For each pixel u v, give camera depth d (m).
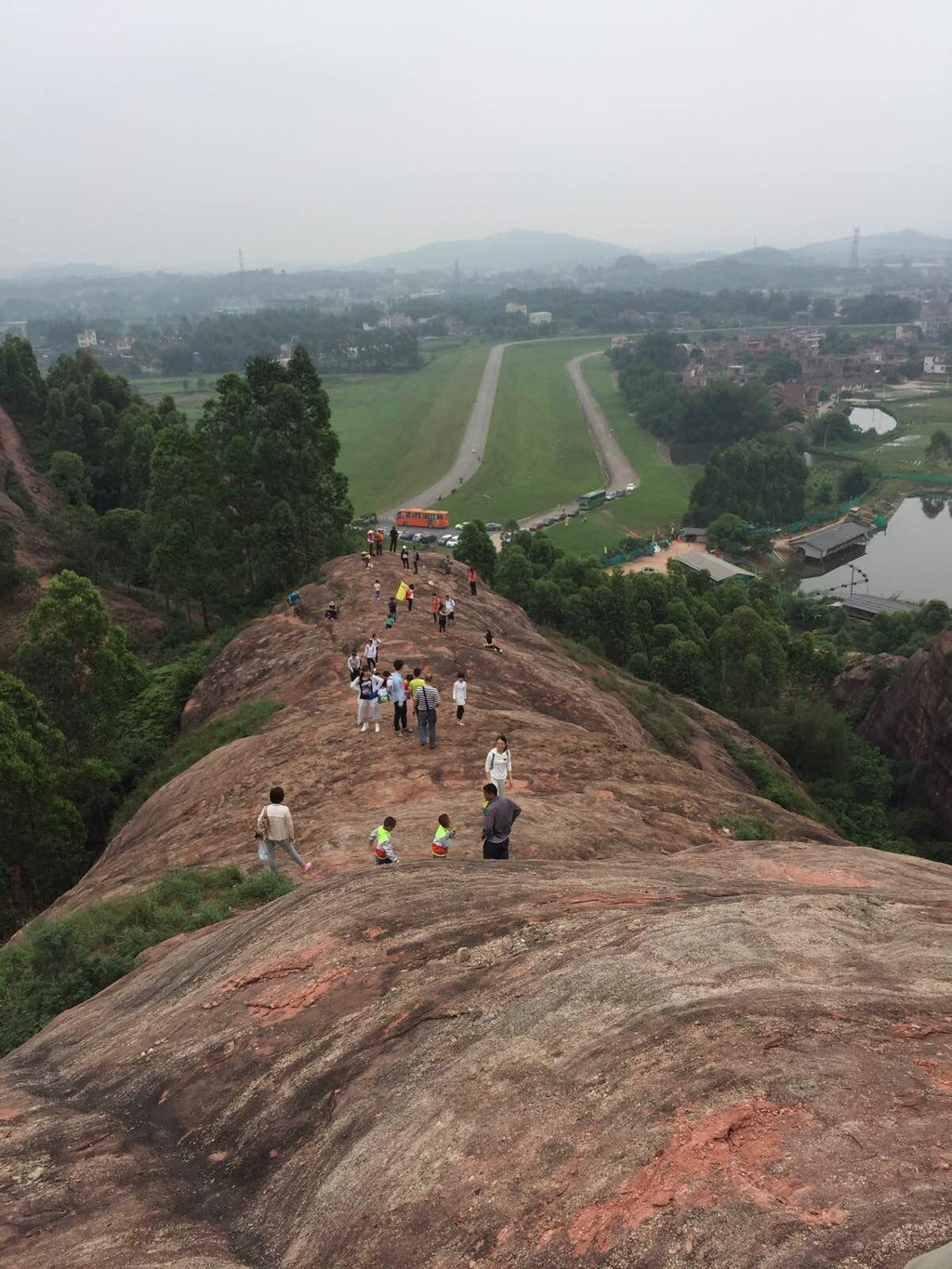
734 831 19.81
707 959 8.76
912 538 147.25
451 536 130.38
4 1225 7.18
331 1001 9.70
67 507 86.69
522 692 31.14
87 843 36.50
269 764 23.19
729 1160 5.73
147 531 61.03
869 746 61.19
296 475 60.56
